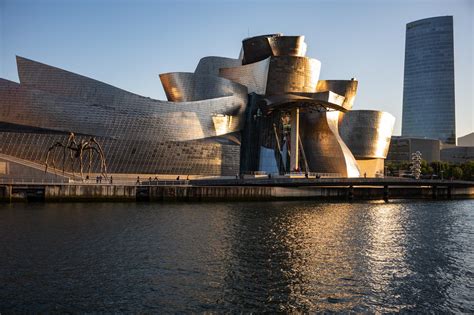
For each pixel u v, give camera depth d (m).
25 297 16.86
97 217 34.34
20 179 46.81
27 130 52.25
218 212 39.03
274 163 72.44
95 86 55.56
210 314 15.62
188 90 69.00
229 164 61.78
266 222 33.91
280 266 21.47
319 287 18.58
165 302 16.61
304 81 72.19
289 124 74.12
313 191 57.25
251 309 16.14
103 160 49.69
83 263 21.27
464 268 22.00
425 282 19.59
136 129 56.62
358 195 62.94
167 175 58.25
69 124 53.66
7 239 25.75
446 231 32.88
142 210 39.25
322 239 28.12
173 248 24.56
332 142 72.44
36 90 52.50
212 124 62.47
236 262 21.98
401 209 47.72
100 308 15.98
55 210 37.81
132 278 19.19
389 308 16.55
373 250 25.52
